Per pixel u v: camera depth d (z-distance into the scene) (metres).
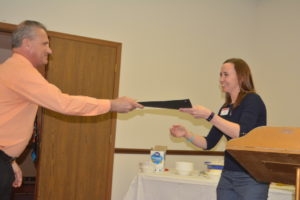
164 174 3.07
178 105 1.87
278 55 4.51
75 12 3.79
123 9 4.05
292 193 2.32
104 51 3.91
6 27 3.44
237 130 1.77
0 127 1.86
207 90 4.50
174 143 4.25
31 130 2.04
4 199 1.91
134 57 4.08
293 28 4.31
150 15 4.20
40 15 3.61
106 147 3.86
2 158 1.88
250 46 4.89
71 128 3.70
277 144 1.12
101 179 3.81
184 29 4.41
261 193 1.78
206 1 4.59
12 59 1.98
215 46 4.61
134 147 4.02
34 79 1.87
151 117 4.14
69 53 3.72
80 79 3.76
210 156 4.46
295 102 4.20
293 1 4.34
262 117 1.91
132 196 3.10
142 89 4.09
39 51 2.10
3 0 3.47
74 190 3.67
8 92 1.87
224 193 1.91
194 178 2.83
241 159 1.31
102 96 3.86
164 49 4.26
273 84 4.55
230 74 2.06
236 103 1.96
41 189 3.51
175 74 4.30
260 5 4.88
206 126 4.43
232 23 4.76
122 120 3.99
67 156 3.66
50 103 1.87
